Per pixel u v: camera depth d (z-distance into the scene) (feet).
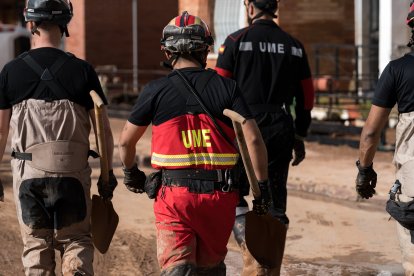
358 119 63.05
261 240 16.29
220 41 70.90
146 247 27.09
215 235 15.40
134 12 100.73
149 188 15.53
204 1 71.20
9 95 16.87
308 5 71.10
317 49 66.13
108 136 17.26
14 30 113.29
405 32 61.98
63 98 16.87
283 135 21.56
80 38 100.58
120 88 98.63
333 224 31.99
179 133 15.33
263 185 15.83
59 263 24.45
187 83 15.43
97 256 25.68
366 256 27.09
